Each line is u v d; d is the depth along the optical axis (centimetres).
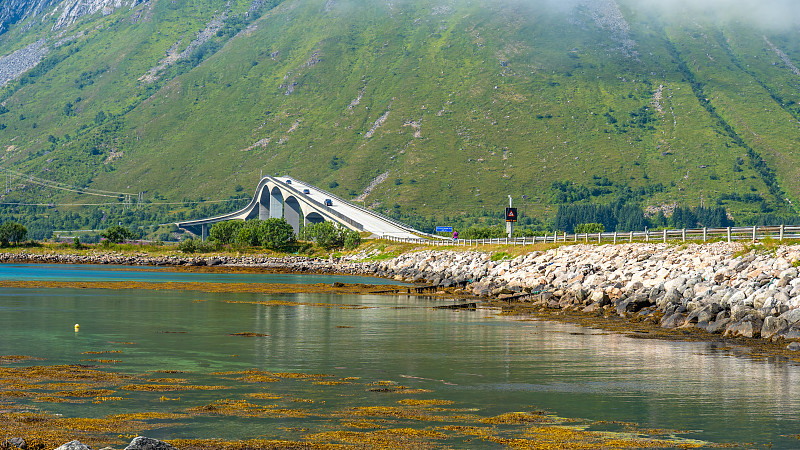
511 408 2086
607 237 7862
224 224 17875
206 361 2812
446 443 1702
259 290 7400
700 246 5981
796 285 3972
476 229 16525
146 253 16888
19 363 2684
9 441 1563
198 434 1730
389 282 9238
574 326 4172
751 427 1900
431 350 3206
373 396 2208
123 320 4306
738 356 3059
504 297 6078
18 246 17400
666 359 2980
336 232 16975
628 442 1744
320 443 1673
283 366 2730
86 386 2255
